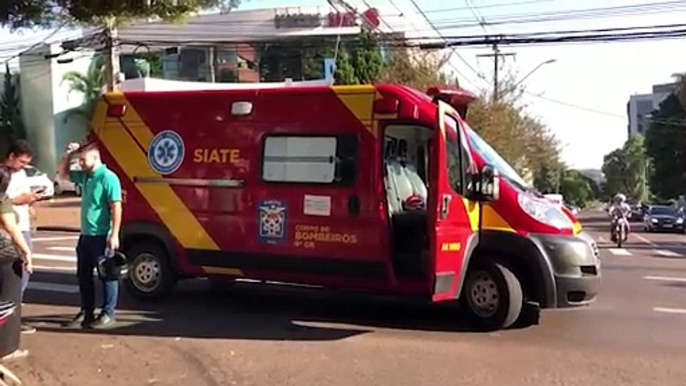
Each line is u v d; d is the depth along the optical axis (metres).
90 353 8.27
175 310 10.68
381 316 10.36
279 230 10.21
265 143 10.34
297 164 10.13
